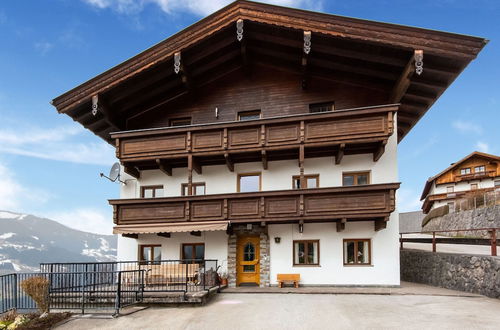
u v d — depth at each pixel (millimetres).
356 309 9703
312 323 8461
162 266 14633
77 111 14945
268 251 14539
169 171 15766
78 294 11516
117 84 14148
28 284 10078
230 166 14812
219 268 14703
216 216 13992
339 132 13211
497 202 21953
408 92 14336
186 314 9633
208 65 15578
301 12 12758
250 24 13859
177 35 13680
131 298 11039
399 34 12086
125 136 14953
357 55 13609
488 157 36969
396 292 12055
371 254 13883
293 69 15664
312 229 14375
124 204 14844
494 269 10789
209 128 14219
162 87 15773
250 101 15867
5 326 9391
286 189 14828
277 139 13719
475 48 11523
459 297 11102
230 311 9836
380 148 13305
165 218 14367
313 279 14078
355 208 13031
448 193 39375
